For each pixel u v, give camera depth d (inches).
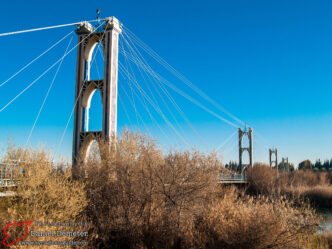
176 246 655.1
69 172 689.6
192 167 765.3
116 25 1445.6
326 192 2005.4
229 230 595.5
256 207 615.5
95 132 1375.5
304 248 621.0
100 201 773.9
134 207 740.0
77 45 1497.3
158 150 831.1
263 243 572.1
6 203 608.7
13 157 655.8
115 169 813.2
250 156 3211.1
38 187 619.8
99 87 1398.9
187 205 737.0
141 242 672.4
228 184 1000.9
